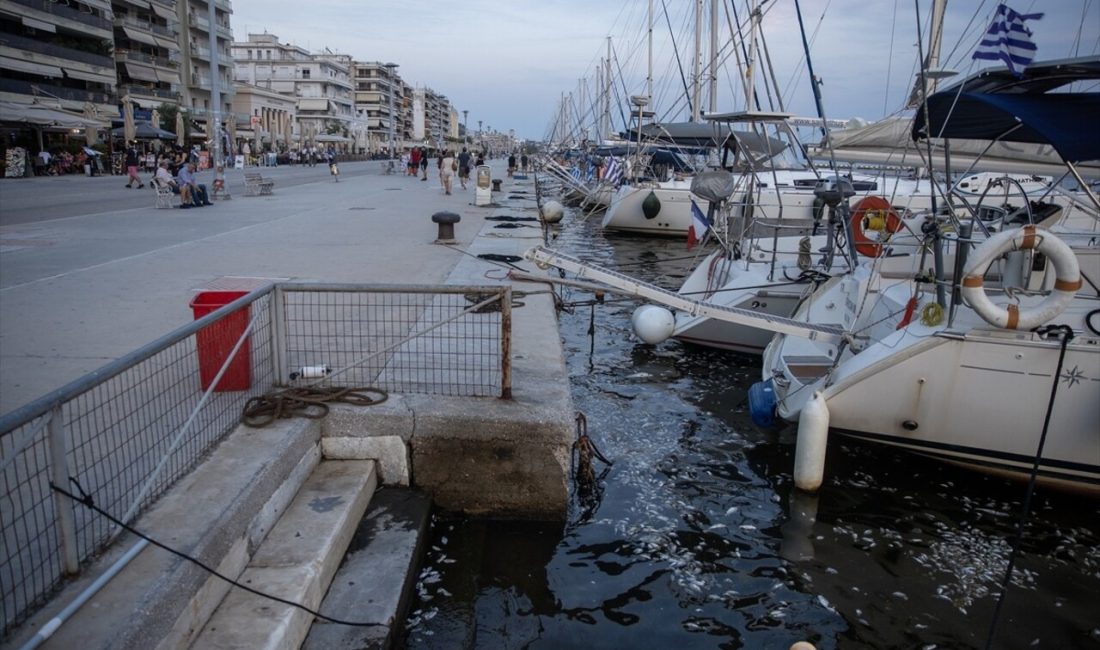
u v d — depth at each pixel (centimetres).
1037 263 654
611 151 3903
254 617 341
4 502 365
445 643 411
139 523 350
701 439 739
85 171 3884
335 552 420
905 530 569
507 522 530
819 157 1095
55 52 5294
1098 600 488
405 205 2386
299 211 2077
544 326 804
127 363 348
